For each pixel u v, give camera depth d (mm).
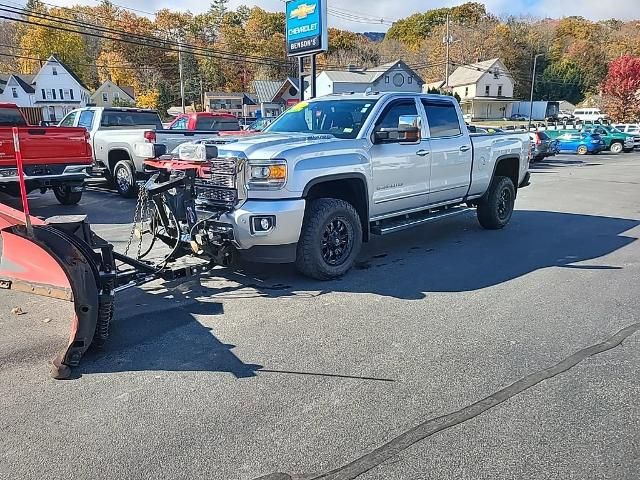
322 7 14922
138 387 3236
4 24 70812
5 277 3715
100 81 74750
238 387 3234
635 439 2697
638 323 4262
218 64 73938
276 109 57344
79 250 3523
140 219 5551
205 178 4914
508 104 75250
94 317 3518
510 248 6859
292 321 4289
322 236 5164
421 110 6398
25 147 8422
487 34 82125
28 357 3650
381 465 2504
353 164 5340
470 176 7184
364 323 4250
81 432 2770
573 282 5359
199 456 2574
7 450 2619
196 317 4383
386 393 3162
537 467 2482
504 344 3854
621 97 59000
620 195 12211
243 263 5961
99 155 11891
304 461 2537
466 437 2717
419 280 5418
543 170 19422
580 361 3582
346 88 51438
